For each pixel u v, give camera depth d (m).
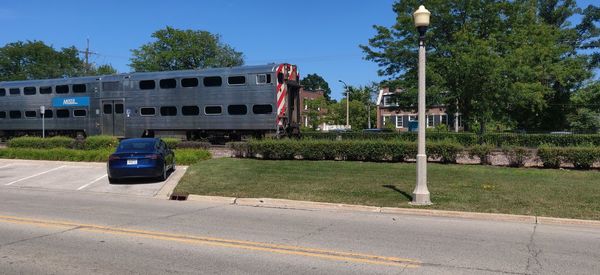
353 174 15.73
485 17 27.56
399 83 29.50
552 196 11.74
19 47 69.81
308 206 11.44
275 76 24.42
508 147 17.97
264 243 7.70
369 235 8.33
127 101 28.22
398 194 12.32
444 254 7.04
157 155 15.27
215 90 25.78
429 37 27.95
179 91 26.73
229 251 7.20
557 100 47.41
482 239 8.03
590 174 15.44
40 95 31.25
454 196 11.85
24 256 6.89
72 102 30.09
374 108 75.75
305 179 14.84
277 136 24.22
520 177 14.84
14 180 16.66
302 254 7.04
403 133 26.94
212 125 25.88
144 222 9.48
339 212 10.78
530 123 48.75
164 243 7.70
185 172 16.62
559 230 8.80
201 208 11.31
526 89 25.86
